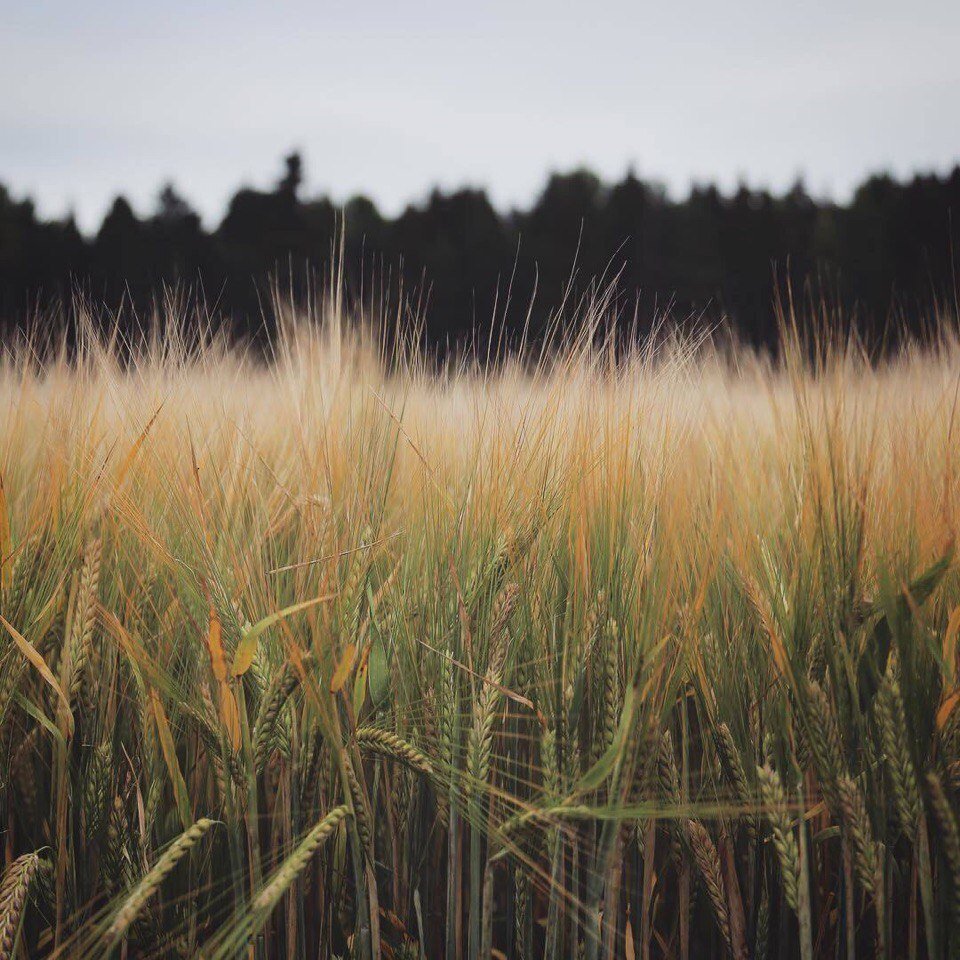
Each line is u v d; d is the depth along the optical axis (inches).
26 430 80.2
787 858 60.3
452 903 65.4
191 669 66.2
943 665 58.0
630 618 62.9
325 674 57.2
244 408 82.7
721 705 65.2
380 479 68.6
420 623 67.6
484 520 66.8
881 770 62.1
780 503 75.5
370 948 59.8
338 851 65.7
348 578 61.5
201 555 60.2
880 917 60.5
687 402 75.9
